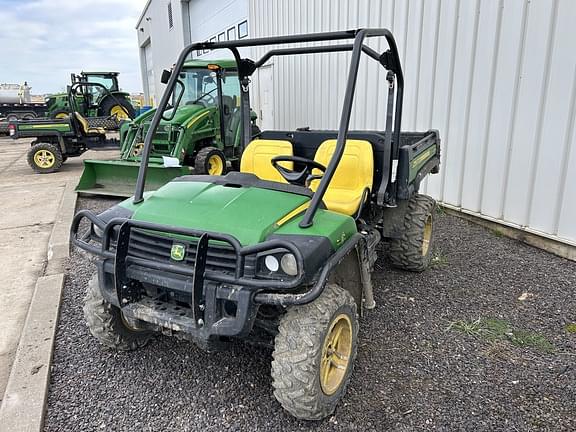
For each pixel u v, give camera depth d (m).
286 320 1.96
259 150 3.45
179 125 6.59
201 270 1.88
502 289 3.37
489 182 4.64
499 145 4.47
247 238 1.94
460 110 4.89
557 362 2.48
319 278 1.82
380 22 5.88
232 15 12.20
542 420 2.05
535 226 4.18
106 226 2.15
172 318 1.98
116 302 2.12
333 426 2.02
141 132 6.83
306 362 1.88
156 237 2.10
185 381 2.33
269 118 9.79
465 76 4.77
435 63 5.14
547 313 3.01
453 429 2.00
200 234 1.90
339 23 6.70
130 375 2.38
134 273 2.08
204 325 1.91
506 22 4.24
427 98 5.32
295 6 7.94
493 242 4.37
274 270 1.84
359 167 3.17
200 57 15.47
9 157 11.64
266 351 2.58
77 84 12.24
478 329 2.80
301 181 2.80
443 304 3.14
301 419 2.04
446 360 2.49
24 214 5.80
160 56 22.44
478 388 2.26
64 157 9.31
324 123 7.54
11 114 18.62
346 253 2.04
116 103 13.69
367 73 6.26
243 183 2.42
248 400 2.19
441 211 5.30
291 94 8.55
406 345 2.64
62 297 3.25
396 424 2.03
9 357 2.64
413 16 5.34
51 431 2.01
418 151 3.35
